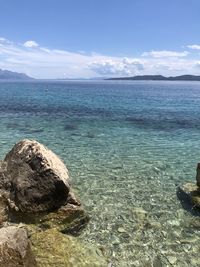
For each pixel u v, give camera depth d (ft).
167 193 56.70
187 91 518.37
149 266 35.94
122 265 35.86
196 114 183.11
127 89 583.17
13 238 30.37
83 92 436.76
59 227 42.39
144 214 48.24
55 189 43.45
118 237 41.81
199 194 53.21
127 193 56.18
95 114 170.91
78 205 44.70
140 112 187.62
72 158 78.23
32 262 30.55
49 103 233.55
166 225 45.19
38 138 101.35
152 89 595.47
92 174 65.92
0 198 44.16
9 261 28.22
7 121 133.59
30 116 152.66
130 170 69.56
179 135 114.11
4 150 83.92
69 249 35.65
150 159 79.56
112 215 47.60
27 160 46.06
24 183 44.34
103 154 82.99
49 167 44.16
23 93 367.45
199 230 44.14
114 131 118.73
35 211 43.01
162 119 157.28
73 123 135.54
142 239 41.42
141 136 110.32
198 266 36.19
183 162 77.71
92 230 43.39
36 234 37.86
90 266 33.73
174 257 37.73
